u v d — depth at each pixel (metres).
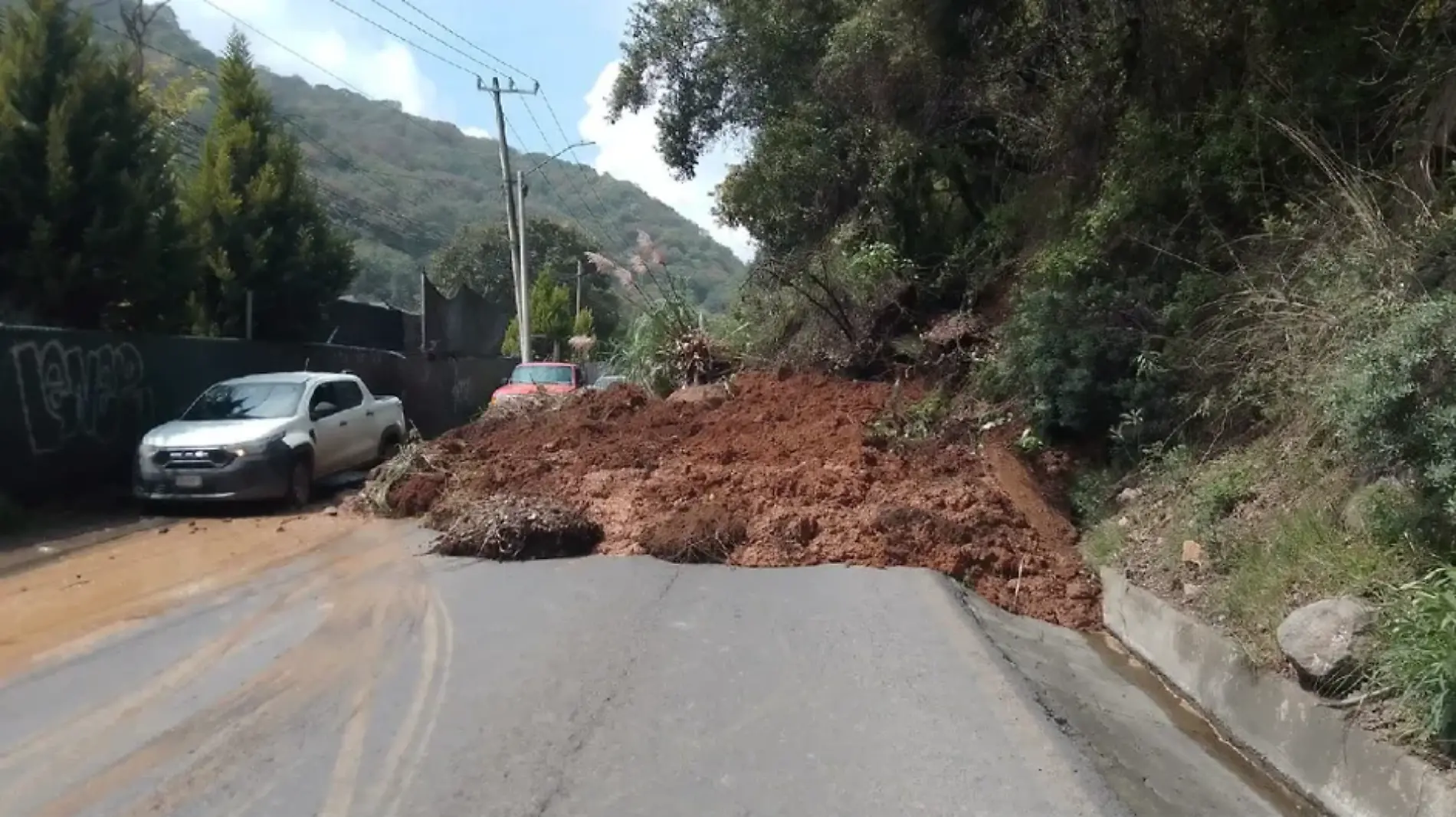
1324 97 9.52
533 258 59.78
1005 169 14.91
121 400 14.48
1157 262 10.27
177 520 12.65
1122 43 11.91
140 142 15.94
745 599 7.99
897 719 5.66
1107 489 9.60
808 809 4.70
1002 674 6.26
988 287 13.84
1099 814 4.63
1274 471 7.70
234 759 5.32
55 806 4.86
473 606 8.04
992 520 9.23
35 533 11.75
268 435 13.21
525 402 15.66
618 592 8.27
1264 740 5.65
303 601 8.44
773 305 17.11
